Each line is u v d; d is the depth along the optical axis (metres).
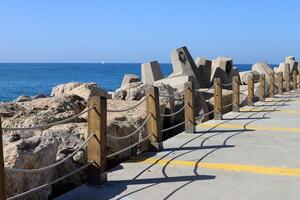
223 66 25.55
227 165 7.69
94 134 6.57
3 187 4.61
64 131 8.11
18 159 5.68
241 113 14.94
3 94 54.81
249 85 17.36
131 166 7.71
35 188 5.61
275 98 21.14
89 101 6.61
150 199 5.97
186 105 10.85
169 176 7.05
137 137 9.21
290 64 36.09
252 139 10.01
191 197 6.03
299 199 5.93
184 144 9.53
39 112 9.69
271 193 6.18
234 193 6.19
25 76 121.44
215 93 13.31
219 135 10.55
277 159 8.09
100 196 6.11
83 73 155.88
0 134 4.59
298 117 13.81
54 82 88.88
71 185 7.17
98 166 6.57
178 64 23.59
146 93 8.88
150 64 24.69
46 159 6.19
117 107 12.65
